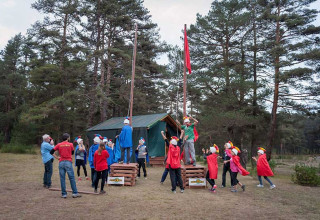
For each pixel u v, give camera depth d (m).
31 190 8.44
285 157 35.12
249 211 6.60
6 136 36.78
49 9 22.80
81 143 10.71
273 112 20.64
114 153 11.67
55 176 11.48
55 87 23.23
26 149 23.77
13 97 41.09
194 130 10.82
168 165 8.88
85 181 10.41
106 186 9.48
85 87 25.52
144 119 18.50
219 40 23.02
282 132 24.06
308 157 32.22
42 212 6.01
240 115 18.44
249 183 11.40
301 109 19.86
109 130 18.17
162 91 31.48
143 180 11.07
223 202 7.52
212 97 21.89
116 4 23.22
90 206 6.61
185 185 9.63
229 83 20.11
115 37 24.88
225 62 22.11
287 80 18.67
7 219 5.44
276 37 21.14
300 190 9.86
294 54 18.45
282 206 7.22
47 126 23.75
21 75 39.09
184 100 12.23
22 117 20.09
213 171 9.02
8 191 8.24
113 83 25.64
